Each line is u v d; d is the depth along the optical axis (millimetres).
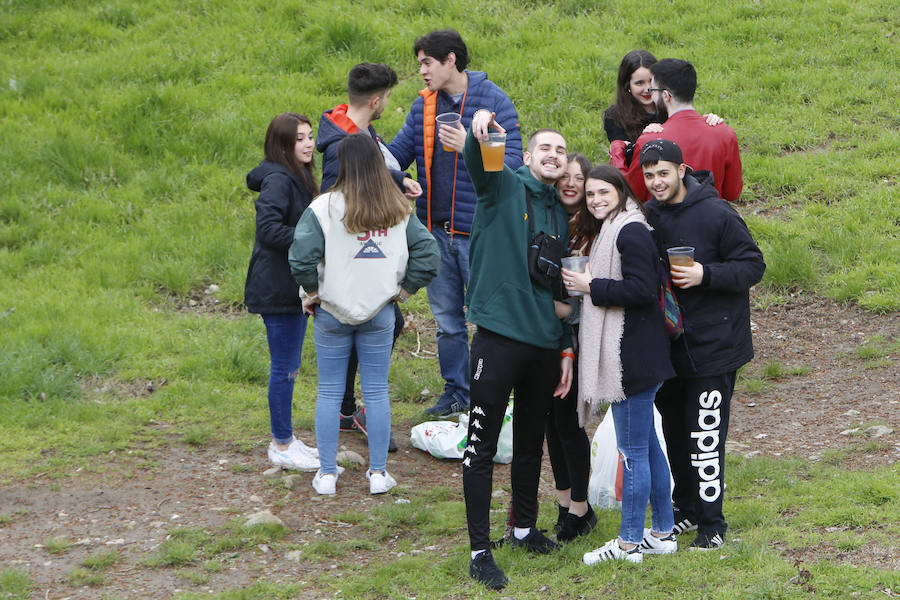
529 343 16125
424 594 16016
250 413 25625
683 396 17312
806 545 16172
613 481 19953
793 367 28062
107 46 47188
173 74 44250
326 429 20844
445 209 25172
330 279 19609
